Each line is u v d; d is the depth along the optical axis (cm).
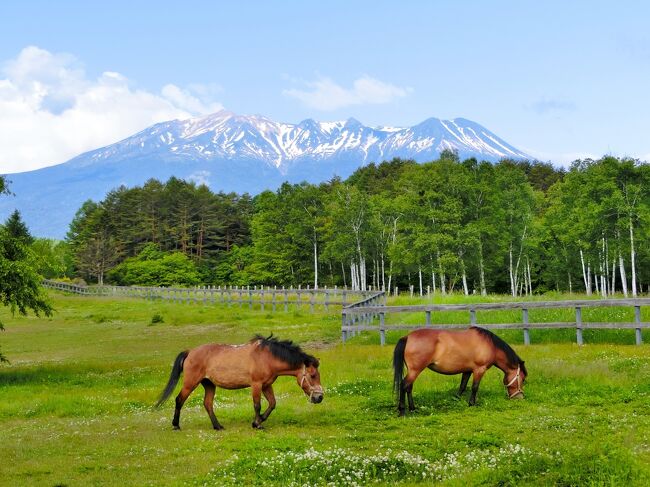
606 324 1977
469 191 6806
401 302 4441
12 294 2303
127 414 1470
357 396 1466
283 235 8738
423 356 1270
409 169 11156
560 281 7662
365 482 838
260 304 5297
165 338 3650
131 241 12106
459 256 6525
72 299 7706
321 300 5091
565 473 776
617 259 6334
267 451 1021
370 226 7650
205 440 1129
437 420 1180
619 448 866
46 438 1216
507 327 2136
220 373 1228
